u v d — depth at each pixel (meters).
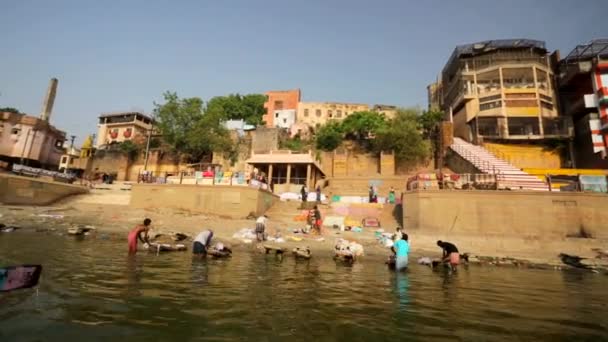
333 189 31.12
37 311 4.16
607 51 38.19
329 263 10.47
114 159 42.16
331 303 5.47
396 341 3.85
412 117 39.94
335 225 18.69
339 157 38.28
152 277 6.58
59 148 41.84
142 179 24.33
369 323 4.50
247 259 10.09
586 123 33.84
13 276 4.93
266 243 13.26
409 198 19.20
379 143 38.19
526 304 6.01
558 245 15.39
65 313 4.17
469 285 7.79
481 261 12.35
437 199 17.94
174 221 18.22
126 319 4.09
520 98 38.31
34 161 37.59
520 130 37.66
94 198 25.84
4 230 13.29
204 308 4.75
